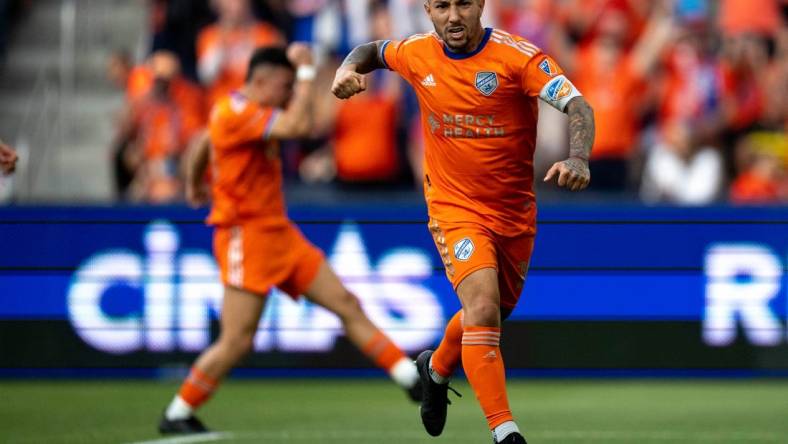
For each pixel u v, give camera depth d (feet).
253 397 114.21
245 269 91.61
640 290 125.29
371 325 97.19
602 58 156.15
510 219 69.00
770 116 157.69
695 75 158.92
